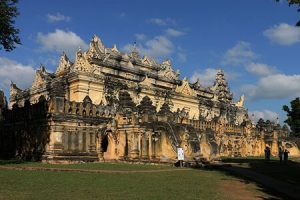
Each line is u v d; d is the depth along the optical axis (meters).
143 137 43.69
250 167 40.91
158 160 41.97
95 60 70.12
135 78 76.31
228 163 45.88
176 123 45.09
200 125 57.31
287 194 21.94
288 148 78.38
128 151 44.34
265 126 79.12
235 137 68.06
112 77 69.75
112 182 24.20
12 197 17.81
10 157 48.28
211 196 20.31
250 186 25.58
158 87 80.75
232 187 24.70
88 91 63.97
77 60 65.50
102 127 44.72
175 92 79.69
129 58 80.44
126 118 45.25
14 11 36.81
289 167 42.41
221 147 63.53
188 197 19.55
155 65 87.19
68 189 20.69
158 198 18.80
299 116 92.25
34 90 74.31
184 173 31.92
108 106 47.00
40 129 43.00
